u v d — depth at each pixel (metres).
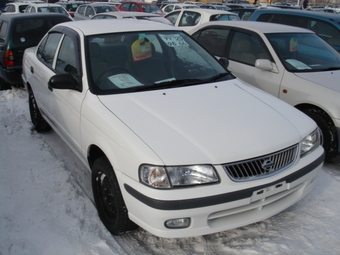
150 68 3.76
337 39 7.27
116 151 2.82
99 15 13.35
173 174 2.54
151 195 2.53
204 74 3.91
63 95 3.83
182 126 2.88
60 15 8.23
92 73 3.49
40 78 4.65
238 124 2.96
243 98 3.47
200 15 11.55
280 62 4.99
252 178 2.68
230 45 5.82
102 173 3.14
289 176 2.83
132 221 2.92
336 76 4.79
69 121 3.74
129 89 3.43
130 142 2.71
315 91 4.48
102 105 3.20
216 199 2.55
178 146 2.66
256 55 5.34
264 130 2.93
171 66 3.88
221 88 3.65
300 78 4.72
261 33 5.39
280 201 2.98
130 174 2.68
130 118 2.98
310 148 3.11
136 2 17.42
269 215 2.87
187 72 3.86
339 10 25.34
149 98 3.30
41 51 5.05
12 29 7.44
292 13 8.05
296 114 3.34
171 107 3.16
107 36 3.88
